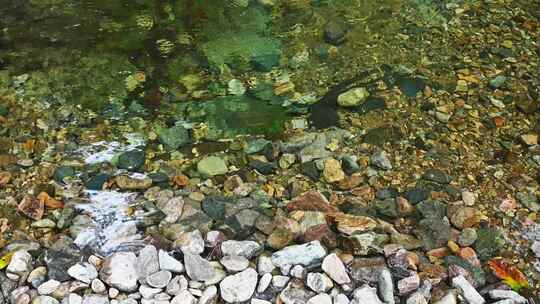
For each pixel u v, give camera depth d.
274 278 1.09
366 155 1.37
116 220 1.21
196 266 1.09
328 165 1.34
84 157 1.35
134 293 1.06
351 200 1.27
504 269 1.13
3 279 1.08
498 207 1.26
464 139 1.42
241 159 1.36
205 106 1.49
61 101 1.48
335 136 1.42
